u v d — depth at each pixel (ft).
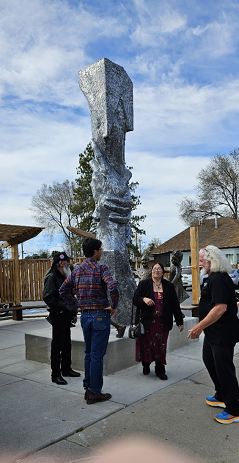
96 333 13.34
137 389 14.60
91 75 23.12
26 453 9.89
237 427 11.21
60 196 148.15
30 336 19.49
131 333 15.78
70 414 12.35
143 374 16.55
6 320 34.96
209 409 12.56
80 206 111.55
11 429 11.36
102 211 22.59
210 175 147.84
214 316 11.37
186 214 143.64
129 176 23.77
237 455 9.65
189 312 35.06
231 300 11.82
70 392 14.52
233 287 11.88
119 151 22.93
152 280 16.49
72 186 149.89
